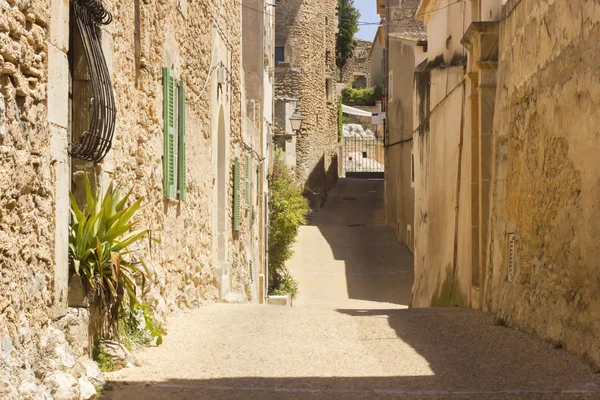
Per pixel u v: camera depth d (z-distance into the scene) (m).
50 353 5.63
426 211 18.44
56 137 6.08
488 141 12.46
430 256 17.64
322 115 41.47
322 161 40.88
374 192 42.00
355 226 33.84
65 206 6.28
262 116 23.31
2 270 5.00
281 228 25.56
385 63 35.28
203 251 13.40
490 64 12.30
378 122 36.38
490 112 12.43
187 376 6.69
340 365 7.35
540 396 6.06
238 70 17.98
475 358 7.68
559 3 8.42
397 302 22.33
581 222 7.53
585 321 7.35
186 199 11.84
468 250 13.21
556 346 8.03
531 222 9.27
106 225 6.92
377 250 29.61
